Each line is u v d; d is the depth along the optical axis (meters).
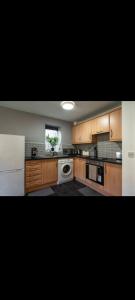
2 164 2.56
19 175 2.79
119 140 2.91
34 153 3.77
